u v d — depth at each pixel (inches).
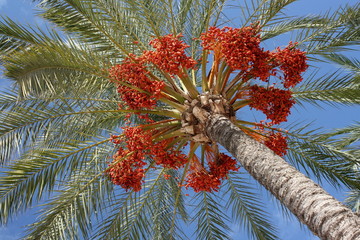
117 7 327.3
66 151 311.1
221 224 390.0
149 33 349.4
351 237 177.6
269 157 240.2
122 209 354.0
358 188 338.6
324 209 193.6
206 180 327.6
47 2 316.8
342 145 350.3
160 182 398.9
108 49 335.0
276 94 310.0
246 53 283.7
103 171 317.7
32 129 294.2
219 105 309.6
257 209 389.1
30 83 254.4
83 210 312.8
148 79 296.7
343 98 356.2
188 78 317.1
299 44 336.8
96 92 321.4
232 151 265.1
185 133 321.1
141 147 297.1
